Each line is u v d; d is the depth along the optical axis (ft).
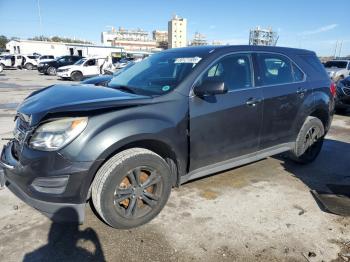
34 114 9.09
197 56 11.86
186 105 10.65
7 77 74.79
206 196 12.34
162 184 10.34
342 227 10.48
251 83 12.70
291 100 14.05
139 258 8.74
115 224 9.67
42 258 8.63
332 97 16.37
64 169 8.60
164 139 9.99
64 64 88.84
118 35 375.04
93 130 8.80
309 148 15.87
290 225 10.50
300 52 15.42
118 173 9.27
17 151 9.59
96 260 8.62
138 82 12.08
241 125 12.23
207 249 9.18
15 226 9.96
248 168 15.53
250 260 8.79
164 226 10.22
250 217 10.92
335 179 14.55
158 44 378.32
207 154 11.48
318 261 8.81
